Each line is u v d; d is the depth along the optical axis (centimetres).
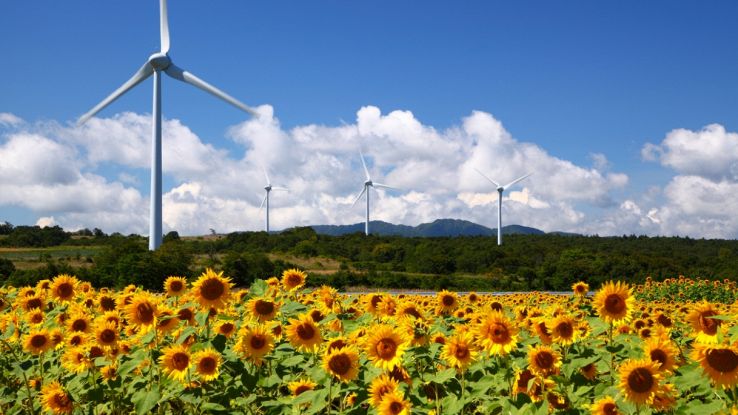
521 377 619
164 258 4941
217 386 652
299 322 667
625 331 880
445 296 920
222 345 651
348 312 887
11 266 4269
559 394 591
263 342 652
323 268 9062
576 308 1074
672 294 3991
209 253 9562
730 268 6775
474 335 646
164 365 639
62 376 806
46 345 780
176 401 678
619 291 660
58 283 959
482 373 658
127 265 4506
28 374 788
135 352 709
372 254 10106
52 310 980
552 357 609
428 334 702
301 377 685
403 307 779
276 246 10656
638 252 8875
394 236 12006
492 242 11312
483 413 618
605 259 7112
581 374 647
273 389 682
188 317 760
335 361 578
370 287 6569
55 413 664
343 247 10600
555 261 7669
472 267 8831
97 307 1026
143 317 695
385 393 561
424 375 618
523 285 6969
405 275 7206
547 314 782
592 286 6862
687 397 595
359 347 643
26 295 991
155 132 7375
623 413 523
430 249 9744
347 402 634
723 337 582
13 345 885
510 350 609
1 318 937
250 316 736
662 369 556
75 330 832
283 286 955
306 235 11350
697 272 6775
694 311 614
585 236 13125
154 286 4594
